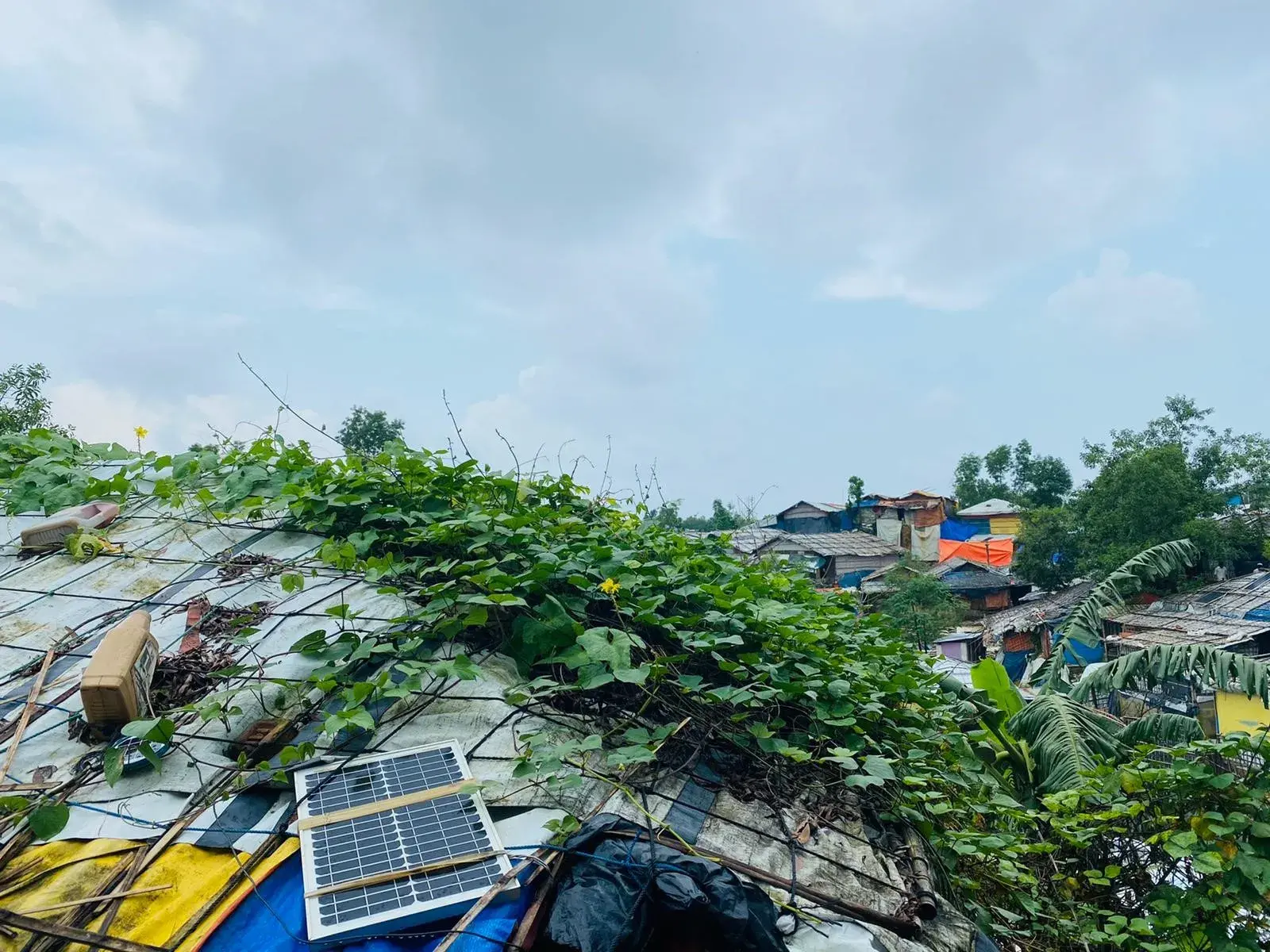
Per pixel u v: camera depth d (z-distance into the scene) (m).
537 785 3.63
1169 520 28.05
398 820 3.32
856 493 45.94
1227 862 4.59
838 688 4.73
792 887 3.38
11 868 3.08
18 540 6.30
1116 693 20.52
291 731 3.89
